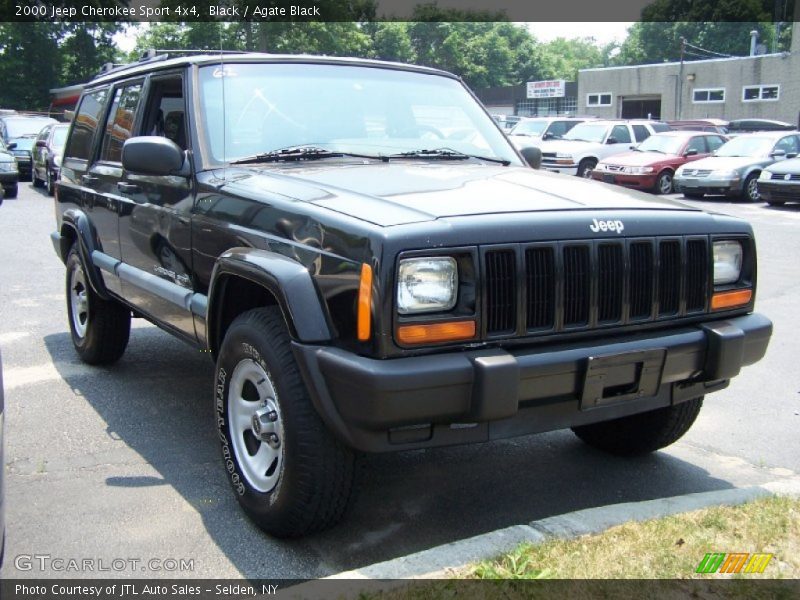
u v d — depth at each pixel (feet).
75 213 17.99
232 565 10.12
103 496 12.03
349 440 9.38
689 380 11.41
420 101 15.14
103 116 17.66
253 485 10.92
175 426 15.07
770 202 58.85
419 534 11.12
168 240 13.55
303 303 9.68
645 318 10.82
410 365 8.98
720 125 100.42
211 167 12.79
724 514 10.88
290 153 13.10
